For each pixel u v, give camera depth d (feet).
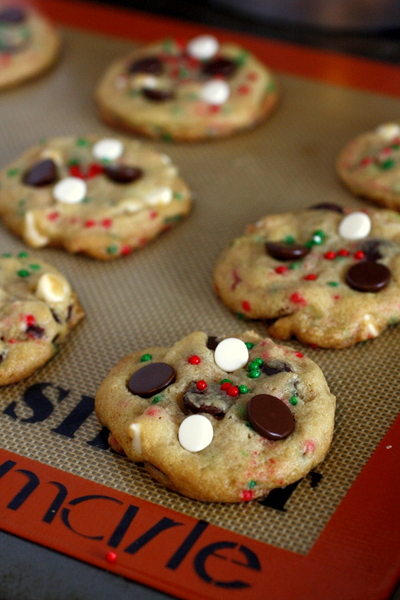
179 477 1.17
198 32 1.79
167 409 1.20
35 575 1.13
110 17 1.84
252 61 1.67
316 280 1.33
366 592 1.10
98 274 1.42
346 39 1.77
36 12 1.84
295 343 1.32
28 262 1.39
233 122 1.59
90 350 1.32
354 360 1.29
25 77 1.70
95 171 1.49
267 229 1.40
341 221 1.39
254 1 1.83
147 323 1.35
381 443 1.21
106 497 1.18
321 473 1.19
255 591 1.11
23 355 1.29
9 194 1.48
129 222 1.44
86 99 1.68
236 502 1.17
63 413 1.26
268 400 1.19
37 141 1.60
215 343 1.27
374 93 1.66
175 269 1.42
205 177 1.54
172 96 1.60
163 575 1.12
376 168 1.49
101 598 1.11
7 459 1.22
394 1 1.77
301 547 1.14
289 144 1.59
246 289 1.34
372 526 1.15
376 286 1.30
